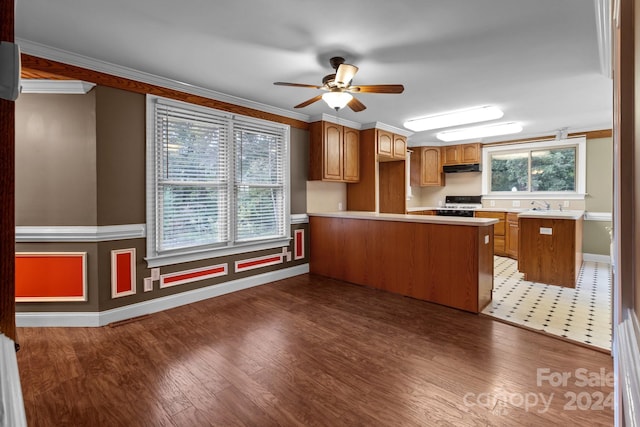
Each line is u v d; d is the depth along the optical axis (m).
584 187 5.52
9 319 0.52
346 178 4.90
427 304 3.47
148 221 3.19
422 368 2.21
